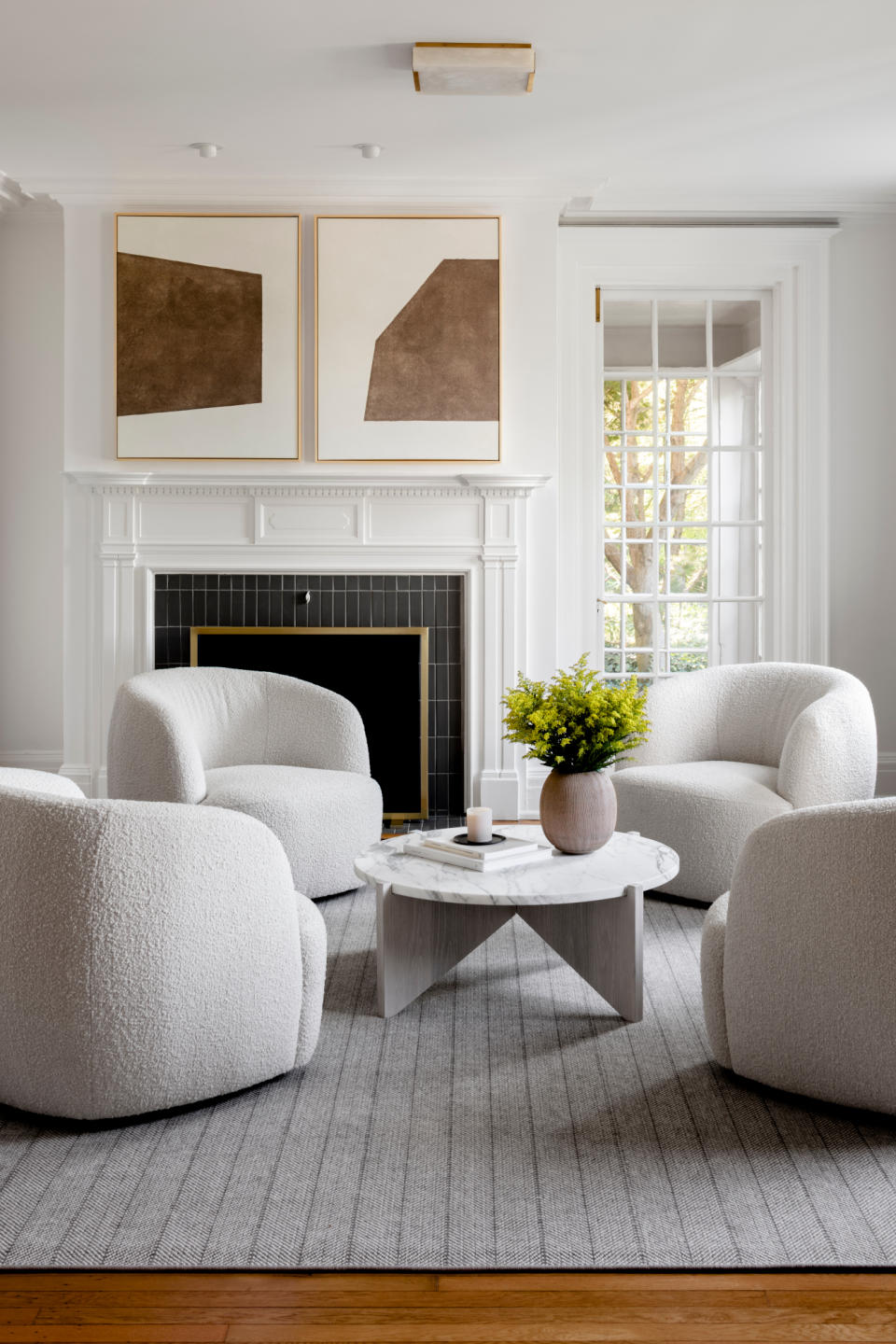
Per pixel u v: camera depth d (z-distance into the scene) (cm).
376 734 493
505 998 279
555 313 486
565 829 275
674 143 446
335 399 478
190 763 341
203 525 483
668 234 507
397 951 266
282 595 488
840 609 529
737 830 341
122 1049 202
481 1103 220
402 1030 258
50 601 524
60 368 519
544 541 488
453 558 485
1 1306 160
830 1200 184
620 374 518
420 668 490
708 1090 226
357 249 476
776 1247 172
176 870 205
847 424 525
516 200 482
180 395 477
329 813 352
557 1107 218
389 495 483
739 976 219
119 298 475
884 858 198
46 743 526
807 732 345
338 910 354
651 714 389
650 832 358
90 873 199
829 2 338
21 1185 189
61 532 523
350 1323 156
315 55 370
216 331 477
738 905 219
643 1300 161
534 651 490
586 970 274
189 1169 194
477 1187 188
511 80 374
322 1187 188
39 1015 202
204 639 488
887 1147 201
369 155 450
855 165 473
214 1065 212
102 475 473
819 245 511
